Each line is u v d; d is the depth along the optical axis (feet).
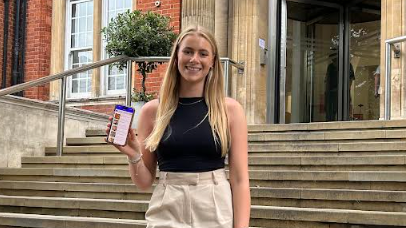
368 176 15.72
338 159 17.37
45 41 38.81
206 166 7.46
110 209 16.75
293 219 14.42
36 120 24.73
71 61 39.24
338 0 33.12
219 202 7.36
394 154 17.75
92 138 24.64
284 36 30.86
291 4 31.78
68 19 39.47
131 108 7.67
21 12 39.29
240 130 7.71
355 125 20.61
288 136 20.72
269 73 30.55
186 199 7.34
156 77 33.24
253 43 29.96
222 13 30.58
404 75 25.32
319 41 32.73
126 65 28.45
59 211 17.63
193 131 7.47
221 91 7.79
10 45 39.01
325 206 15.40
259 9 30.30
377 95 32.24
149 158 7.99
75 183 19.07
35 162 22.86
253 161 18.70
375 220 13.51
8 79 38.86
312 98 32.37
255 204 16.22
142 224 14.70
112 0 37.73
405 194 14.37
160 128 7.58
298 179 16.76
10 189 20.34
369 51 34.06
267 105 30.35
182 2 31.48
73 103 37.17
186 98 7.79
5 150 23.15
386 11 26.45
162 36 28.43
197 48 7.67
